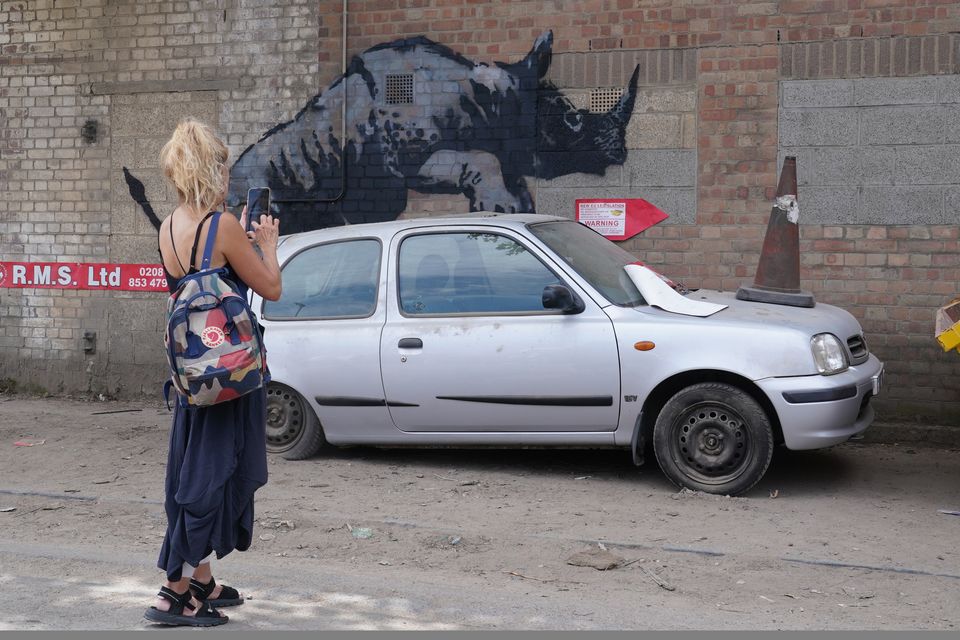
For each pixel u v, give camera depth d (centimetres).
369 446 909
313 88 1126
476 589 563
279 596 548
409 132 1097
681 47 1011
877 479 805
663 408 752
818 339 735
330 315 836
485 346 781
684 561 607
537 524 682
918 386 953
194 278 457
